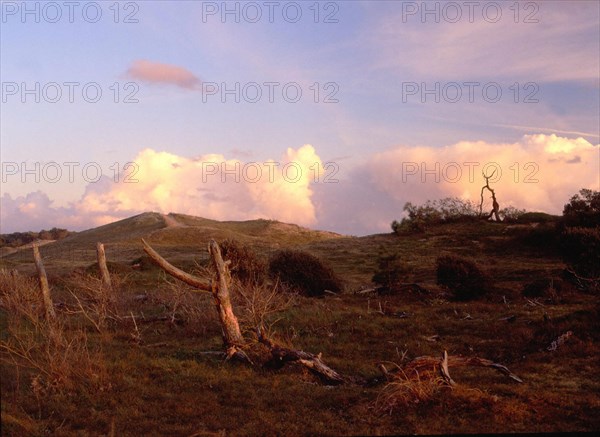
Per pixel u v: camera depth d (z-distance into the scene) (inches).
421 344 737.6
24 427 396.8
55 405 447.5
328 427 416.5
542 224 2423.7
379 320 881.5
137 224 4377.5
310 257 1339.8
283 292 1062.4
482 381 546.6
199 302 879.1
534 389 508.4
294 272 1315.2
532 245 2170.3
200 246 3166.8
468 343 743.1
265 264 1386.6
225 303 646.5
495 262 1951.3
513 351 692.7
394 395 456.4
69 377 505.0
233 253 1316.4
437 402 457.1
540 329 743.1
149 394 491.8
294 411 454.0
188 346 711.7
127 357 615.5
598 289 1211.9
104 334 756.6
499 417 428.8
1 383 490.3
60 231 6850.4
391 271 1320.1
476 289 1195.9
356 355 688.4
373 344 749.3
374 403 462.9
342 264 2096.5
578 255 1334.9
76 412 439.8
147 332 814.5
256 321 713.0
